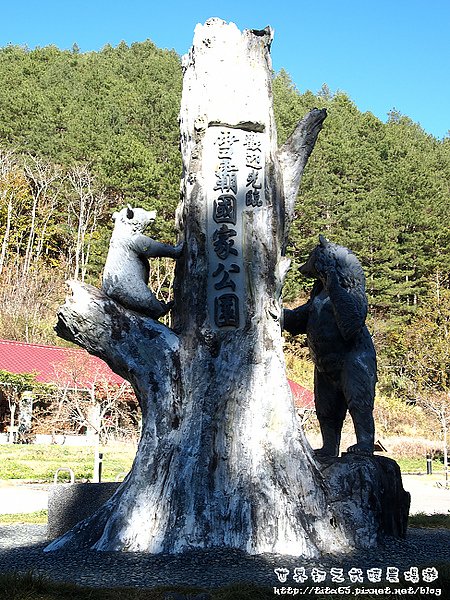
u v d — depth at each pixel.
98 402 19.17
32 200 43.75
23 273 38.69
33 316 36.28
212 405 6.95
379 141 50.00
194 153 7.70
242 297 7.34
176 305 7.64
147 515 6.58
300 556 6.22
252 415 6.95
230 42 7.89
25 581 4.84
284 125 41.28
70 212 43.06
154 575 5.49
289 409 7.12
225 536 6.36
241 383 7.04
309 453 7.05
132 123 46.22
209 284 7.39
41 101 46.97
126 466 19.05
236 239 7.46
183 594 4.71
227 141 7.64
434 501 15.15
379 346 37.62
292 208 8.11
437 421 29.69
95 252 36.78
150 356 7.17
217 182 7.57
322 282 7.95
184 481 6.60
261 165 7.68
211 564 5.85
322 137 44.59
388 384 35.69
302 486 6.72
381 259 40.31
